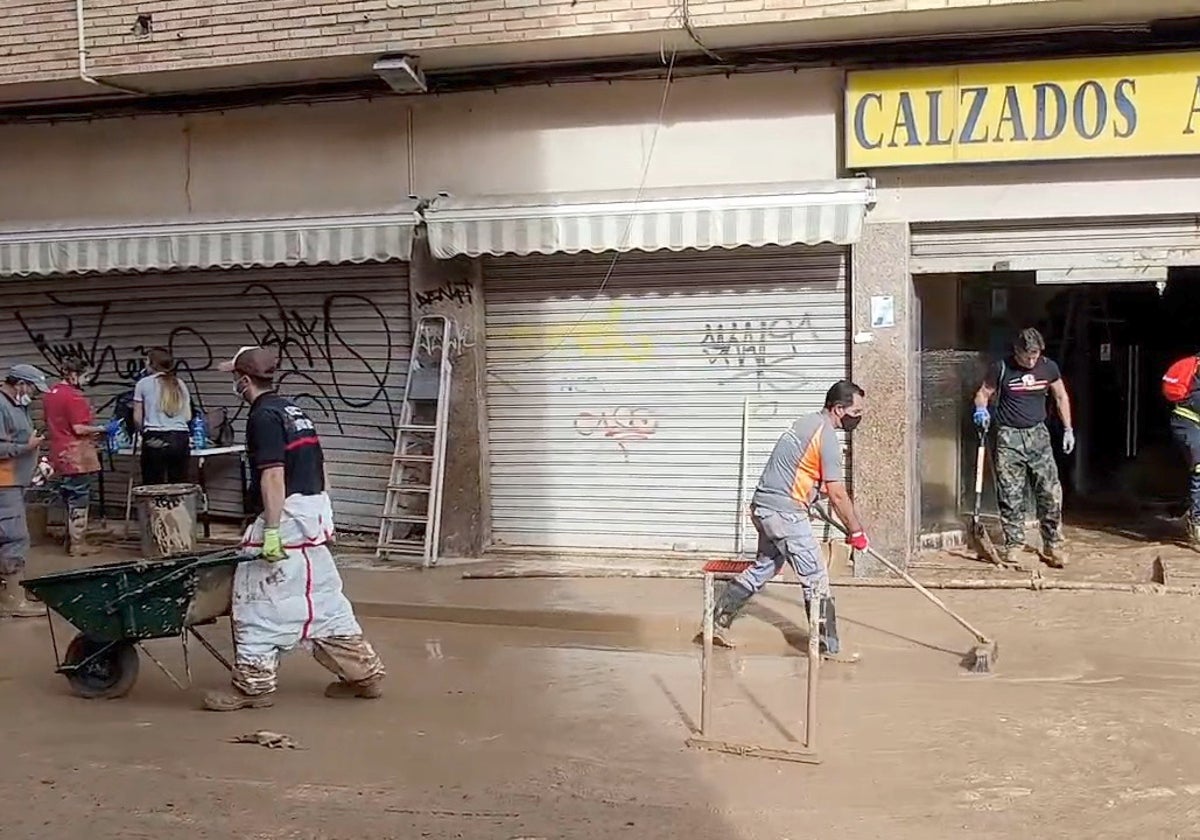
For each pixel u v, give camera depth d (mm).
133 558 10258
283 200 10406
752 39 8805
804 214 8586
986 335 10211
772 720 6051
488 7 8867
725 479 9625
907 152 8734
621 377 9812
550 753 5590
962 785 5125
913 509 9453
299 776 5301
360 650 6453
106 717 6266
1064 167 8656
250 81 10102
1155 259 8727
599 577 9219
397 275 10266
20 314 11766
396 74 9180
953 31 8523
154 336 11289
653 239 8906
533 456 10078
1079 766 5344
